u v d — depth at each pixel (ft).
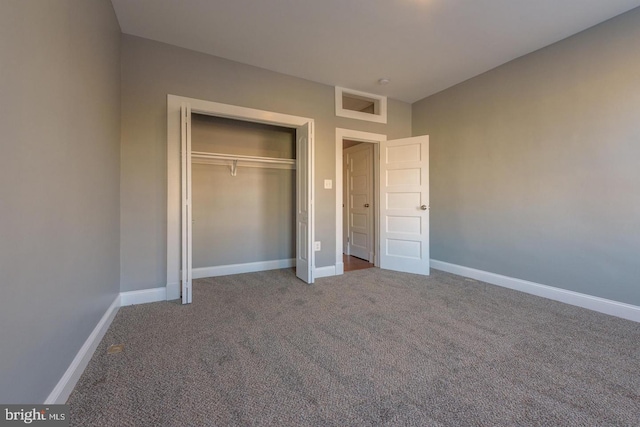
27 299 3.38
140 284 8.73
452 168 12.49
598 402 4.45
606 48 7.96
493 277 10.91
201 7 7.45
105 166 6.82
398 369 5.33
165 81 9.05
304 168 11.16
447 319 7.59
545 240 9.36
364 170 15.79
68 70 4.62
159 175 8.96
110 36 7.24
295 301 8.94
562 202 8.94
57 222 4.19
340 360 5.62
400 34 8.65
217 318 7.59
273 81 10.91
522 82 9.93
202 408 4.27
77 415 4.09
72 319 4.74
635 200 7.52
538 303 8.80
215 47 9.33
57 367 4.18
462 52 9.68
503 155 10.55
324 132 12.09
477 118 11.43
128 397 4.49
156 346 6.08
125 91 8.54
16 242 3.16
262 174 12.96
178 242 9.07
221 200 12.12
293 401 4.45
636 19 7.44
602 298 8.11
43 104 3.80
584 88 8.41
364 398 4.53
